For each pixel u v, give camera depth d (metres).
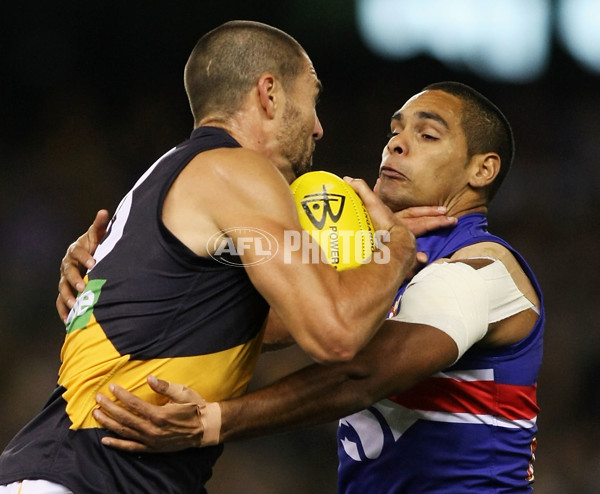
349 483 12.31
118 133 40.06
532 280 12.07
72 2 40.00
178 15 40.81
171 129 40.53
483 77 43.84
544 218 40.72
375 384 10.64
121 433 9.81
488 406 11.64
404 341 10.73
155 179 10.55
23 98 39.97
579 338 36.59
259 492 29.28
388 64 43.53
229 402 10.19
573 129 43.34
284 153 11.22
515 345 11.68
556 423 33.53
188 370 10.12
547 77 44.06
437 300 11.05
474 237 12.06
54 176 38.16
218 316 10.23
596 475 31.77
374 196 11.20
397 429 11.70
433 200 12.41
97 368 10.01
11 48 39.81
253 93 10.98
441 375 11.58
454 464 11.61
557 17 43.66
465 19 43.47
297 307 9.60
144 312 10.05
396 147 12.43
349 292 9.77
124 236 10.43
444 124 12.32
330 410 10.61
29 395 31.38
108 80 41.16
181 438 9.91
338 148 41.91
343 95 43.06
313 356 9.75
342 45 42.78
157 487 10.13
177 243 10.04
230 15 40.91
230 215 9.88
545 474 31.88
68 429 10.06
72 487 9.83
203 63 11.14
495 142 12.57
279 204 9.89
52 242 36.12
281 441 30.20
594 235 40.31
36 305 34.19
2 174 37.94
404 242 10.76
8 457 10.20
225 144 10.53
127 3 40.34
